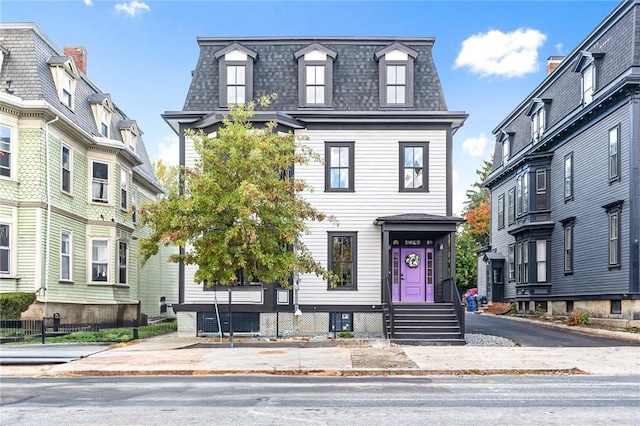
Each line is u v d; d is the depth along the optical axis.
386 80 22.42
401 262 22.36
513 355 15.68
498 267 38.44
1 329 19.53
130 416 8.57
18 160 21.81
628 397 10.12
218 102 22.27
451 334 18.67
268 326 20.78
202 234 18.22
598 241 25.33
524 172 32.88
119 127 30.45
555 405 9.35
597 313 25.31
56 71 23.62
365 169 21.78
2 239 21.27
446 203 21.61
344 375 13.23
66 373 13.37
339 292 21.34
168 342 18.95
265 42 23.33
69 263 24.28
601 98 24.17
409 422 8.11
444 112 21.69
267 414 8.67
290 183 17.69
